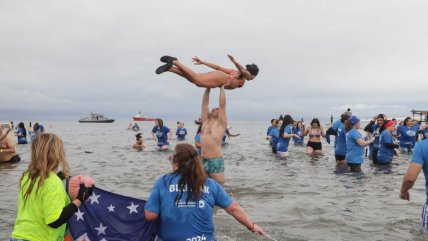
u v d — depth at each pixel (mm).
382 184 10594
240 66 6461
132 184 10773
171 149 22469
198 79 6176
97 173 12953
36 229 3723
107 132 58156
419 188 10000
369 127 18172
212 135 7898
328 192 9523
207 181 4133
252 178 11664
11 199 8953
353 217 7223
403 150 20656
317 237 6066
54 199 3691
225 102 7953
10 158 16250
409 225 6707
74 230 4371
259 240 5883
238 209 4195
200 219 4012
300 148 22453
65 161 3920
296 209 7773
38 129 22906
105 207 4441
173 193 3998
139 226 4402
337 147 14883
